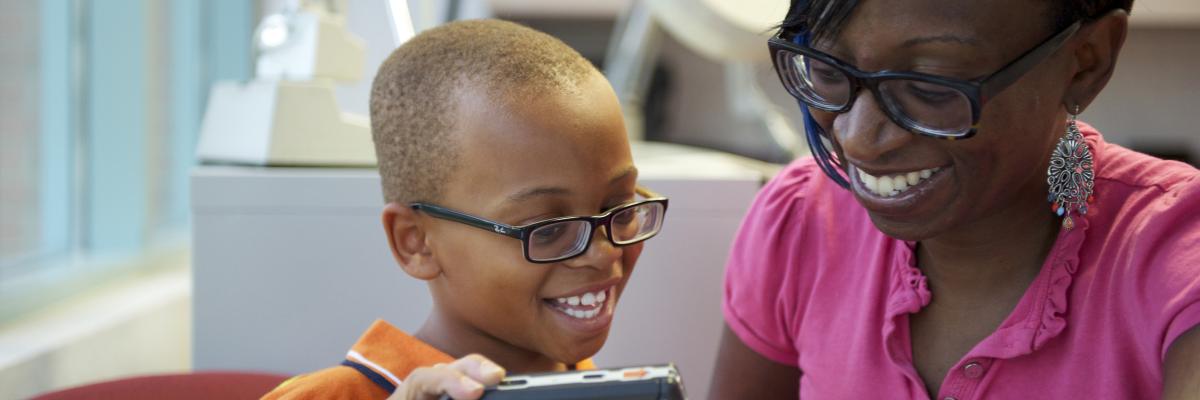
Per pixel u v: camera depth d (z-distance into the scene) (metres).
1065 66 0.68
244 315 1.26
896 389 0.83
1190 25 2.46
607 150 0.79
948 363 0.81
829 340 0.89
